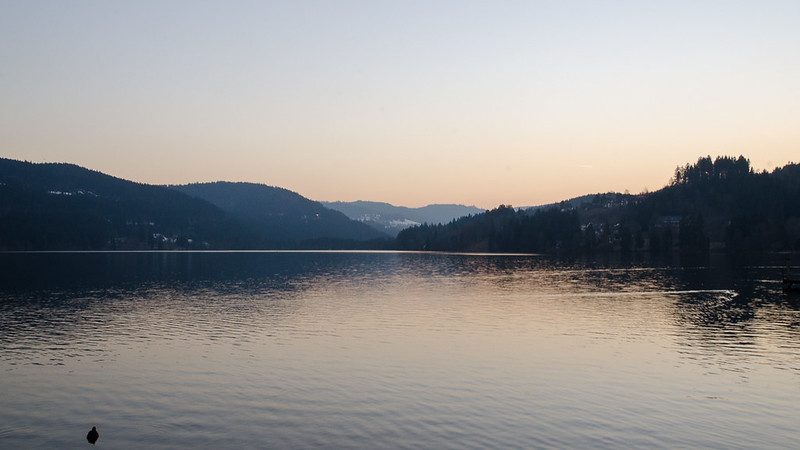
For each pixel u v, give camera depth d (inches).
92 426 1182.9
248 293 3602.4
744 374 1535.4
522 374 1533.0
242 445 1081.4
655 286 3919.8
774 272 5157.5
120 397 1353.3
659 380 1475.1
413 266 6983.3
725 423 1175.6
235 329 2223.2
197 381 1475.1
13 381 1485.0
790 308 2765.7
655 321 2395.4
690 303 2982.3
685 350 1825.8
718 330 2177.7
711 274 4968.0
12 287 3892.7
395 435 1117.7
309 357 1732.3
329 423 1180.5
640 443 1077.8
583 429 1144.2
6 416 1238.3
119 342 1972.2
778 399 1323.8
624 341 1972.2
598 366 1619.1
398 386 1425.9
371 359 1704.0
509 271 5698.8
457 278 4857.3
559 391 1382.9
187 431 1148.5
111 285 4114.2
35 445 1091.3
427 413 1234.0
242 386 1430.9
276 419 1205.1
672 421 1186.6
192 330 2201.0
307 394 1364.4
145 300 3191.4
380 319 2471.7
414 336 2069.4
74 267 6210.6
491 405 1283.2
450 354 1770.4
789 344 1919.3
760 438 1101.7
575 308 2810.0
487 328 2235.5
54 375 1541.6
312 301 3149.6
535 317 2519.7
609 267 6166.3
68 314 2618.1
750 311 2674.7
